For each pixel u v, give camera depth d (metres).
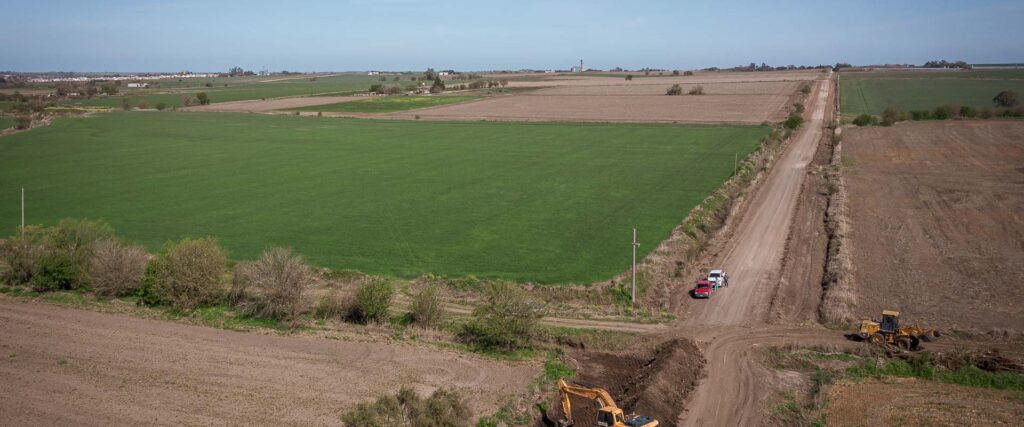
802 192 90.19
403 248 63.56
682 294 52.75
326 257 61.06
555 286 52.97
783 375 38.53
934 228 70.69
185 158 118.06
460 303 51.19
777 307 49.28
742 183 95.50
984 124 153.88
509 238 66.38
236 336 44.03
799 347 41.94
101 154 123.12
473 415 33.41
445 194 86.88
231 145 134.38
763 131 148.38
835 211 77.12
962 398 35.06
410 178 98.00
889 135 141.25
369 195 86.56
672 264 59.41
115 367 38.50
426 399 32.62
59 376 37.16
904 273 56.44
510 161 112.81
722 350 41.91
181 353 40.81
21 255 55.12
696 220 73.19
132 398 34.62
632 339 43.97
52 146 133.50
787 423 33.09
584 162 111.25
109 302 50.84
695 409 34.75
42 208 80.44
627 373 39.56
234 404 34.12
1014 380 36.50
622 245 63.53
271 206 80.81
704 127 158.12
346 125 171.00
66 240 55.72
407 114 199.38
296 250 63.12
